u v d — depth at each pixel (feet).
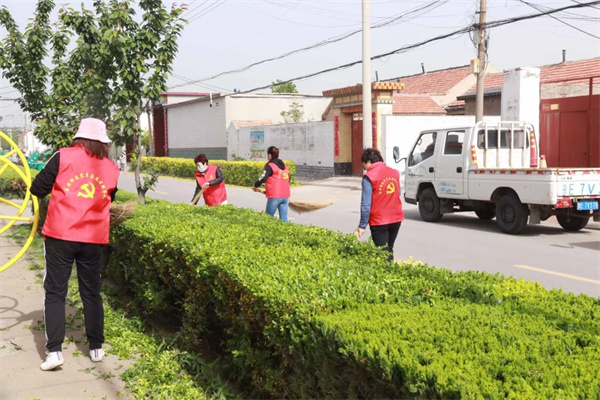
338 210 51.75
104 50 29.40
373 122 77.51
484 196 39.42
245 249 15.12
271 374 11.57
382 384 8.22
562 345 8.55
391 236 22.30
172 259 16.56
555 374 7.52
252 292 11.64
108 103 30.32
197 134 129.08
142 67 29.22
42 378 14.60
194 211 24.97
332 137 86.17
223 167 91.40
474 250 32.42
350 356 8.64
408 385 7.63
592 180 35.58
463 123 78.13
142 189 31.35
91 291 15.64
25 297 22.18
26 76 37.83
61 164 15.05
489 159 41.14
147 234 18.10
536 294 11.64
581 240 35.40
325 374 9.45
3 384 14.20
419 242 35.19
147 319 19.12
